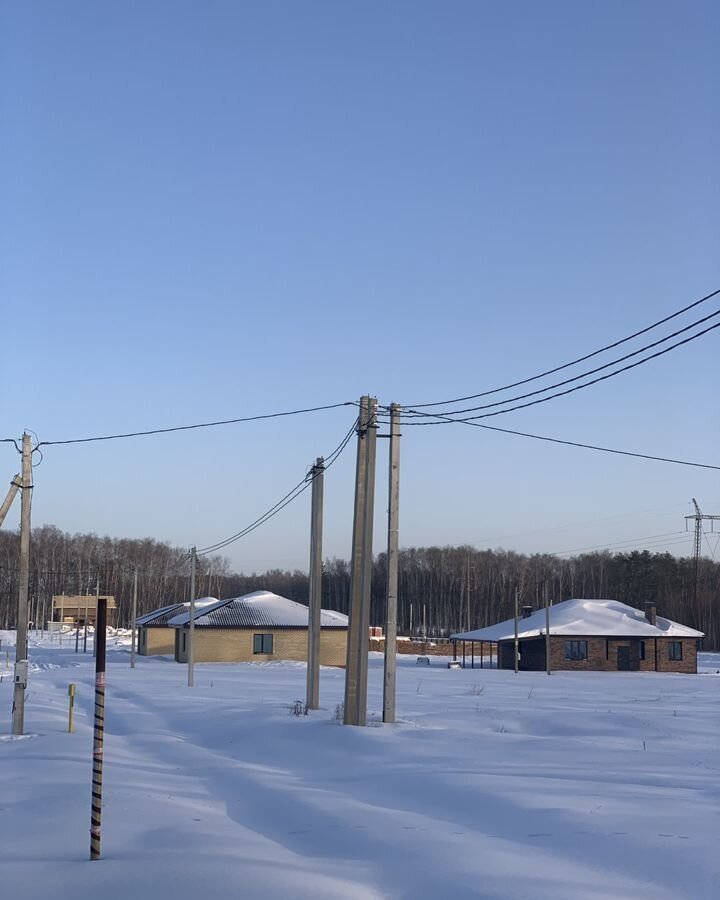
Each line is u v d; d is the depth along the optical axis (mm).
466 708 30141
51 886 9242
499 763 17812
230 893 8828
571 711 28703
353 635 23984
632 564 122438
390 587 24719
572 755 18906
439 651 93625
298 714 26641
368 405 24859
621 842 10805
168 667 63375
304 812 13305
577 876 9438
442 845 10914
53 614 123188
